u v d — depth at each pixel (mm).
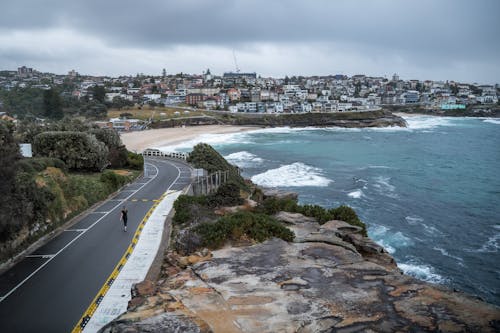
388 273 10812
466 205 47656
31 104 171625
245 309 8688
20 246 20094
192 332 7516
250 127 161625
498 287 27578
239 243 17438
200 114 172375
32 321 13859
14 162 19344
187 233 17984
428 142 116062
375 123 174625
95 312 14492
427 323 7906
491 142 116125
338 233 19719
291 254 12508
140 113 163125
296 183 57906
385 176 64625
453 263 31250
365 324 7934
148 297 9328
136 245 21828
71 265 18984
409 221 41250
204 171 40469
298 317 8328
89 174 42969
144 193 37062
